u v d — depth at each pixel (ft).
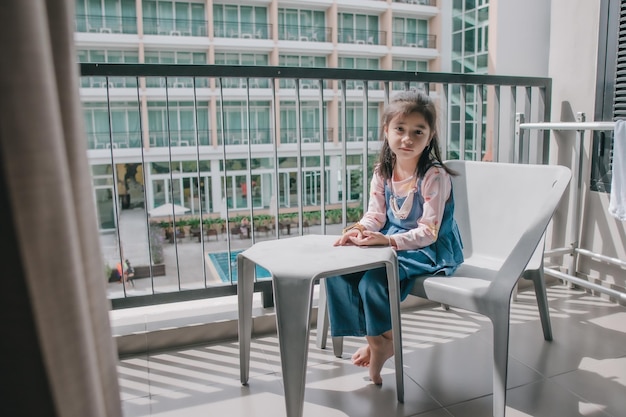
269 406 4.93
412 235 4.97
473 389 5.16
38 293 1.31
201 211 6.56
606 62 7.39
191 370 5.67
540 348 6.07
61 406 1.38
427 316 7.15
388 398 5.00
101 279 1.66
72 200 1.44
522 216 5.68
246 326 5.16
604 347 6.08
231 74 6.07
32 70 1.25
